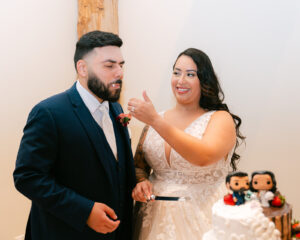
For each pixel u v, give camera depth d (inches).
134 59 141.3
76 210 63.3
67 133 65.7
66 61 130.2
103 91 67.7
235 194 57.1
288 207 55.2
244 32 121.1
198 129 76.6
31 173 62.4
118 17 141.9
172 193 76.6
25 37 115.8
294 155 118.3
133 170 76.4
